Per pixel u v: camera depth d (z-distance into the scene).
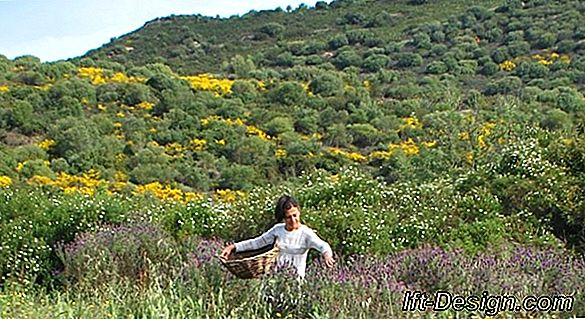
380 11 73.06
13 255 10.82
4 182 26.12
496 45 55.78
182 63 69.44
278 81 50.75
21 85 42.53
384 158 30.97
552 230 11.73
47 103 38.50
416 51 59.28
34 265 10.71
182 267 8.20
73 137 31.97
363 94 44.34
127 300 7.01
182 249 9.91
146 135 35.22
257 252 7.43
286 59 65.69
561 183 12.13
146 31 78.19
